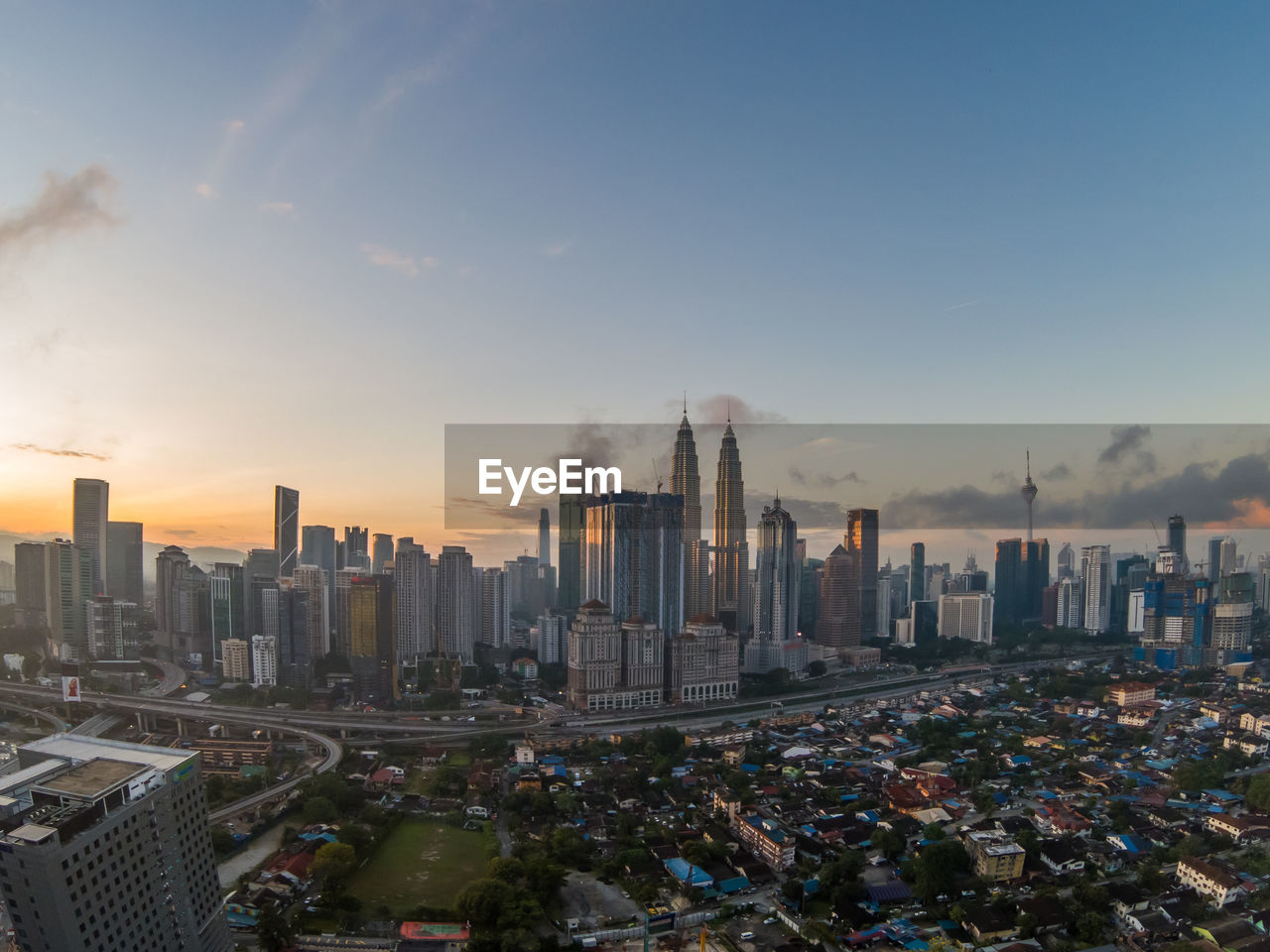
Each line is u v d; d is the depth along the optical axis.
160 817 199.00
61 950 169.50
